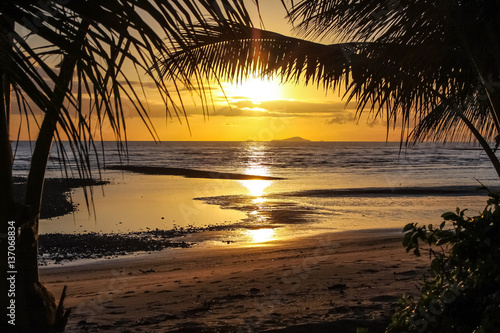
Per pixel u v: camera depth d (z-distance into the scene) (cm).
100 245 1652
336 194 3234
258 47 457
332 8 390
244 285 840
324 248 1399
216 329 534
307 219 2228
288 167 6831
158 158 9569
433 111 482
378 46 392
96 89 161
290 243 1568
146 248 1605
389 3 364
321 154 12462
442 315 238
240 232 1906
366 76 413
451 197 2998
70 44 142
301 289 760
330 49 445
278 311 613
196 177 4903
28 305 294
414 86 397
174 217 2306
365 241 1520
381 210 2477
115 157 8588
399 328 262
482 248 233
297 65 450
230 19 140
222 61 456
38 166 325
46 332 305
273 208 2609
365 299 649
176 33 141
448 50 371
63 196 2966
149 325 581
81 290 919
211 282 898
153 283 949
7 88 271
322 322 514
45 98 154
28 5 137
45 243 1677
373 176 5006
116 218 2277
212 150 15862
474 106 488
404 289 702
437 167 6425
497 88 344
